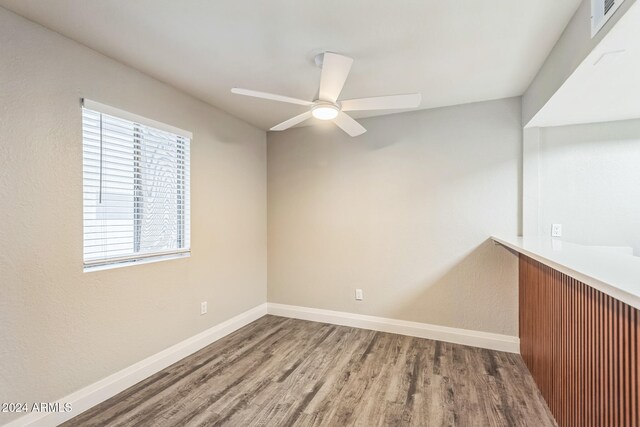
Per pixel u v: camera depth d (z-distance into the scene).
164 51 2.05
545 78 2.15
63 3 1.58
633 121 2.50
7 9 1.63
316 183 3.63
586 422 1.46
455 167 3.02
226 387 2.24
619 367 1.18
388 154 3.28
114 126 2.20
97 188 2.10
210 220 3.02
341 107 2.20
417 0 1.54
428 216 3.12
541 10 1.62
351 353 2.78
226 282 3.23
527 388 2.21
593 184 2.60
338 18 1.70
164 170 2.57
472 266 2.96
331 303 3.57
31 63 1.74
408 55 2.09
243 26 1.78
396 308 3.26
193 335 2.82
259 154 3.76
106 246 2.16
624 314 1.15
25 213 1.72
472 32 1.82
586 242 2.62
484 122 2.91
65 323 1.89
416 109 3.12
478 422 1.86
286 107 3.06
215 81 2.51
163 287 2.53
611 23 1.28
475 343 2.93
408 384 2.27
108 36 1.88
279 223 3.84
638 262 1.32
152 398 2.10
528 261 2.47
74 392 1.93
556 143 2.69
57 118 1.85
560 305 1.78
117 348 2.18
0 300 1.62
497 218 2.88
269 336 3.18
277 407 2.01
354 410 1.98
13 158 1.67
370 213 3.37
